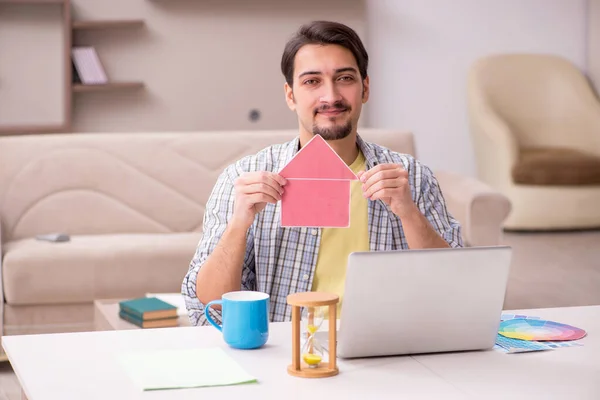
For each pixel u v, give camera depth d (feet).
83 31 18.95
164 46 19.36
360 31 20.31
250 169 6.94
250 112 19.83
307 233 6.66
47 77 18.25
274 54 19.80
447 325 5.15
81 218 13.21
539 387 4.61
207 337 5.53
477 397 4.44
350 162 6.86
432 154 21.40
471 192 12.78
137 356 5.06
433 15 21.03
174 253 11.78
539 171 19.49
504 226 19.76
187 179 13.56
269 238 6.64
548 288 14.99
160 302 9.78
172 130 19.54
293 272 6.63
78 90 18.44
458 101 21.35
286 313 6.61
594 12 21.45
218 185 6.95
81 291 11.55
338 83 6.39
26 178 13.14
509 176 19.67
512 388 4.58
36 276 11.39
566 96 21.12
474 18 21.26
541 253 17.85
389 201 6.20
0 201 13.03
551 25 21.70
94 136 13.48
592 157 19.79
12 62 18.07
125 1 19.15
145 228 13.42
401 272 4.94
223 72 19.66
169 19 19.31
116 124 19.33
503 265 5.11
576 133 21.08
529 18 21.54
